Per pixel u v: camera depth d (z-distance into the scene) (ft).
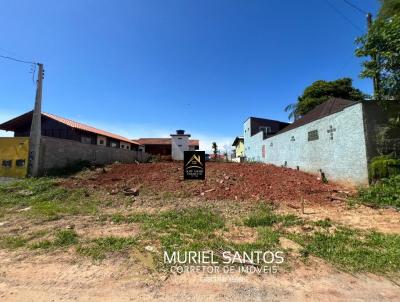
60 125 75.92
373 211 26.45
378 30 31.73
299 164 55.16
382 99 33.78
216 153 142.20
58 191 34.83
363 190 32.58
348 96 93.25
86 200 31.71
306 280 13.21
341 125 39.60
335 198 31.07
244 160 102.89
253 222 22.38
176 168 49.21
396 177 30.86
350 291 12.24
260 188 35.91
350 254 15.97
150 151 146.41
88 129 82.53
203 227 21.27
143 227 21.42
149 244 17.71
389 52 30.01
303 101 95.45
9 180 43.75
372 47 32.01
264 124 110.32
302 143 53.62
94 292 12.09
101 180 41.45
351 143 37.06
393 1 35.04
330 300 11.53
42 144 47.03
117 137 102.32
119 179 41.93
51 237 19.39
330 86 93.91
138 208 28.37
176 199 31.78
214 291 12.20
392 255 15.61
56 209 27.61
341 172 39.45
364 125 34.58
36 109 46.32
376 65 32.40
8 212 27.09
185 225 21.75
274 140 73.41
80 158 57.00
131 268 14.38
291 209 27.55
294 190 34.86
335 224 22.24
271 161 76.02
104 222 23.17
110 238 18.67
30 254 16.39
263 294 11.98
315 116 58.70
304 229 20.86
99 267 14.56
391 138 34.04
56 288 12.45
